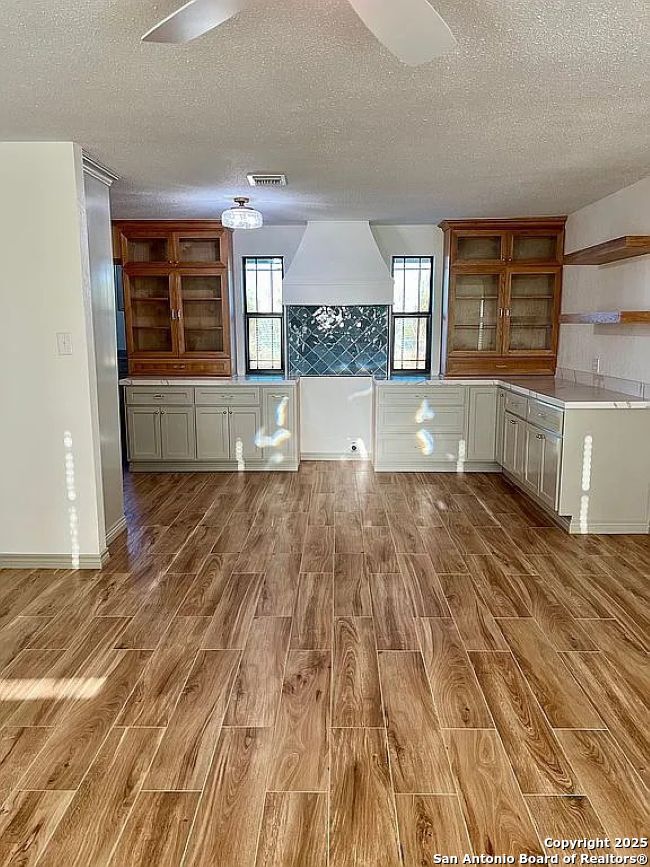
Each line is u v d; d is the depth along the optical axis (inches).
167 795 76.0
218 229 242.8
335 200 202.5
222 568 148.3
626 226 184.4
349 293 245.1
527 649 110.1
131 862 66.6
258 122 121.9
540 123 123.6
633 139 134.3
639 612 124.3
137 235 244.1
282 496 211.3
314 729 88.3
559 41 87.1
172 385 243.3
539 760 81.8
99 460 150.7
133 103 111.3
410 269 267.9
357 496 210.5
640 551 157.8
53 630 118.0
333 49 89.4
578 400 168.2
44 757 82.7
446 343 250.4
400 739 86.0
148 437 246.8
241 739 86.1
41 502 148.0
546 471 181.2
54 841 69.3
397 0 60.8
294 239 265.6
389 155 146.9
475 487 221.3
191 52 90.0
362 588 136.3
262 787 77.2
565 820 71.9
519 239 244.8
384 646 111.3
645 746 84.6
